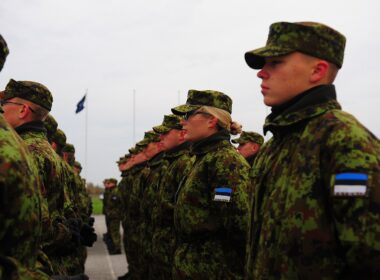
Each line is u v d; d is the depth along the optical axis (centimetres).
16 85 339
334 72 212
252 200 223
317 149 186
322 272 177
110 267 977
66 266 376
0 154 152
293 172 191
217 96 380
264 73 217
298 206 184
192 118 365
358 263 171
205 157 351
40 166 318
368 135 186
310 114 198
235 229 324
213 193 334
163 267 434
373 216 171
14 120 337
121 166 1412
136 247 682
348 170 175
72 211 383
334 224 179
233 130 409
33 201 160
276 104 213
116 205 1190
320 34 206
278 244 188
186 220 345
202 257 333
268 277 190
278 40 211
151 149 704
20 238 155
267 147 227
